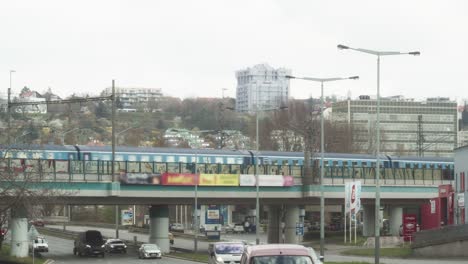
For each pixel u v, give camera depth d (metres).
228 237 127.69
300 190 91.44
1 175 61.72
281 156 94.56
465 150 80.12
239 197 87.50
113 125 80.00
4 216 66.06
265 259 17.95
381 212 123.38
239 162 91.94
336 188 93.69
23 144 72.38
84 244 84.62
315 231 125.81
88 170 78.69
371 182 98.38
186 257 78.62
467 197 79.19
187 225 161.88
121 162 83.12
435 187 102.75
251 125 190.00
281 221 103.38
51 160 76.38
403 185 100.25
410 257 66.44
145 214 162.88
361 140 170.12
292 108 171.88
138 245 108.06
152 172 84.38
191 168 88.44
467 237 62.38
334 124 164.88
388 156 103.19
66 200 76.44
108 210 187.50
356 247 88.94
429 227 86.44
